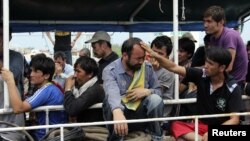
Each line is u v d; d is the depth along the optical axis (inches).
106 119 150.7
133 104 150.9
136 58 148.3
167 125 170.9
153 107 146.9
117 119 139.6
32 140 136.2
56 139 138.2
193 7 263.9
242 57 169.6
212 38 172.6
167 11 271.7
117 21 279.9
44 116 156.5
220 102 148.3
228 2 262.5
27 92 194.9
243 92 169.6
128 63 149.6
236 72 170.4
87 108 155.6
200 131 149.6
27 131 151.1
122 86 152.0
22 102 147.3
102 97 157.8
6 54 145.6
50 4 240.8
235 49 165.9
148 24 287.3
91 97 152.9
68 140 139.1
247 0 261.4
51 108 152.8
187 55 206.2
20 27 260.8
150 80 157.3
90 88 155.1
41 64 157.9
